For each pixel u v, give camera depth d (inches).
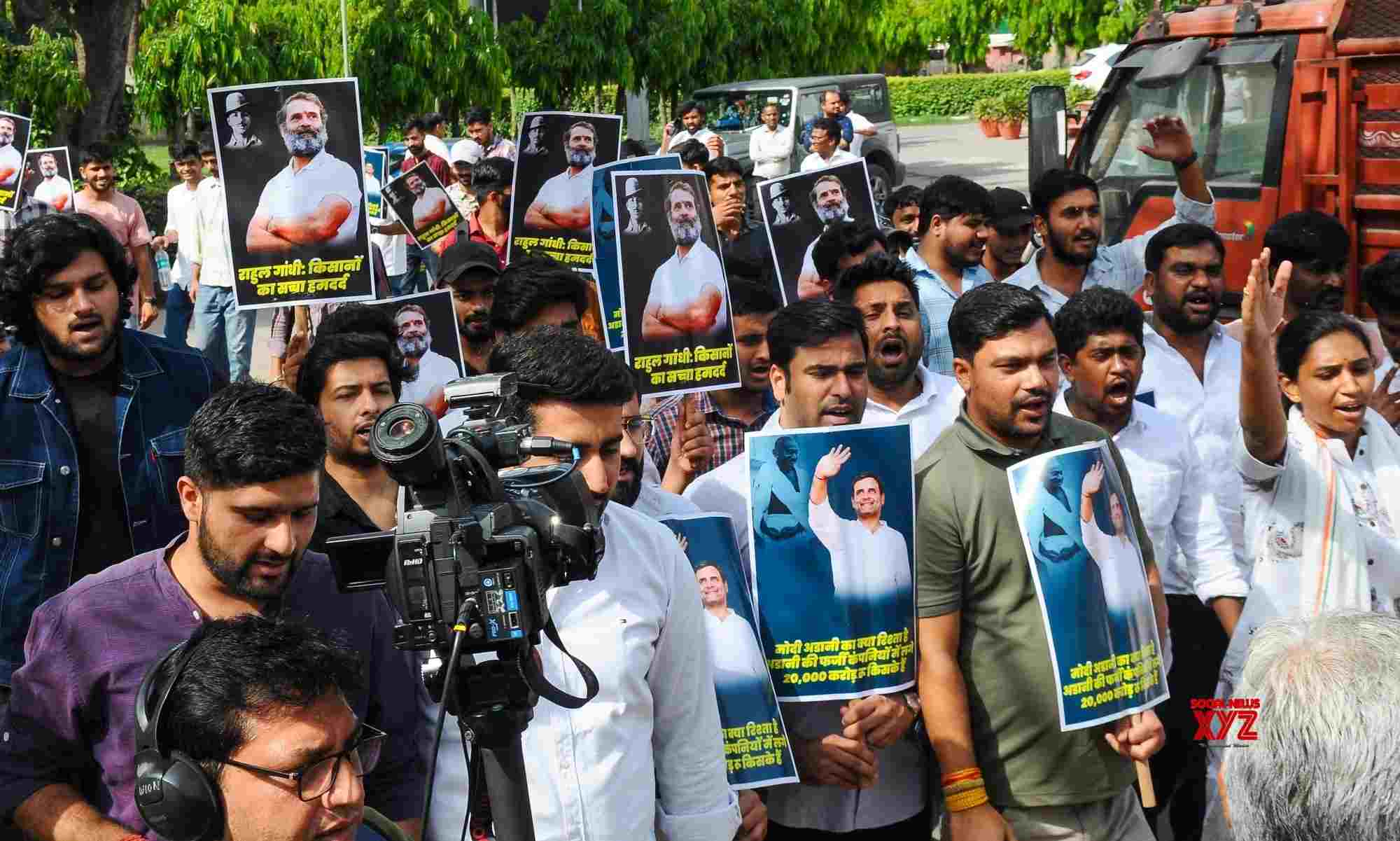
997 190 248.4
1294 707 67.5
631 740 104.8
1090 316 164.6
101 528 144.3
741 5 784.9
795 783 133.6
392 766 109.0
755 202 556.1
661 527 112.7
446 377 207.9
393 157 518.3
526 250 252.8
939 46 1825.8
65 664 101.6
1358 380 154.4
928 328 238.8
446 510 81.4
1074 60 1798.7
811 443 129.3
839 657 128.4
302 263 211.8
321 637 87.5
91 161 418.6
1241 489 195.3
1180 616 173.6
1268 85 300.8
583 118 251.6
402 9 637.9
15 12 668.1
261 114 209.8
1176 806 176.2
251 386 104.6
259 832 81.1
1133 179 339.0
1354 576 156.2
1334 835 65.6
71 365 143.1
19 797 100.8
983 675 132.3
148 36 639.1
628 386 107.0
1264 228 302.0
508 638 79.3
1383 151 278.4
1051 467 130.4
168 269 548.7
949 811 129.6
